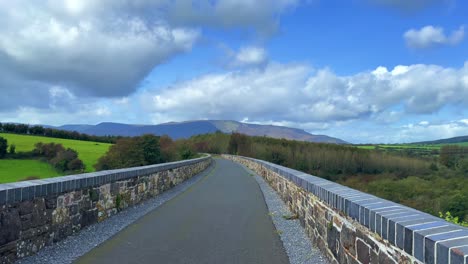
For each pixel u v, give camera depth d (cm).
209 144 7875
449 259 209
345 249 421
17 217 482
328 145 4384
